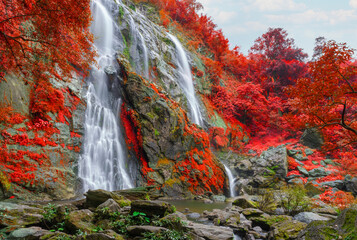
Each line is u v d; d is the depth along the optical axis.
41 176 10.68
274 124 29.55
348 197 14.01
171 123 16.30
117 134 16.27
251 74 39.47
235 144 26.22
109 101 16.73
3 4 7.32
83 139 14.04
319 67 8.48
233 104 29.30
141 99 16.17
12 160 10.07
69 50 8.45
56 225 6.07
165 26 30.81
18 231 5.34
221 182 17.56
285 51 41.22
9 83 10.82
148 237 5.46
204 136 18.23
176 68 24.80
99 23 19.58
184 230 6.27
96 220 6.32
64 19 7.49
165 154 15.83
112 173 15.15
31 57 9.54
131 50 20.62
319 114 9.46
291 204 11.16
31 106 11.70
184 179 15.73
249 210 9.65
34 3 7.12
